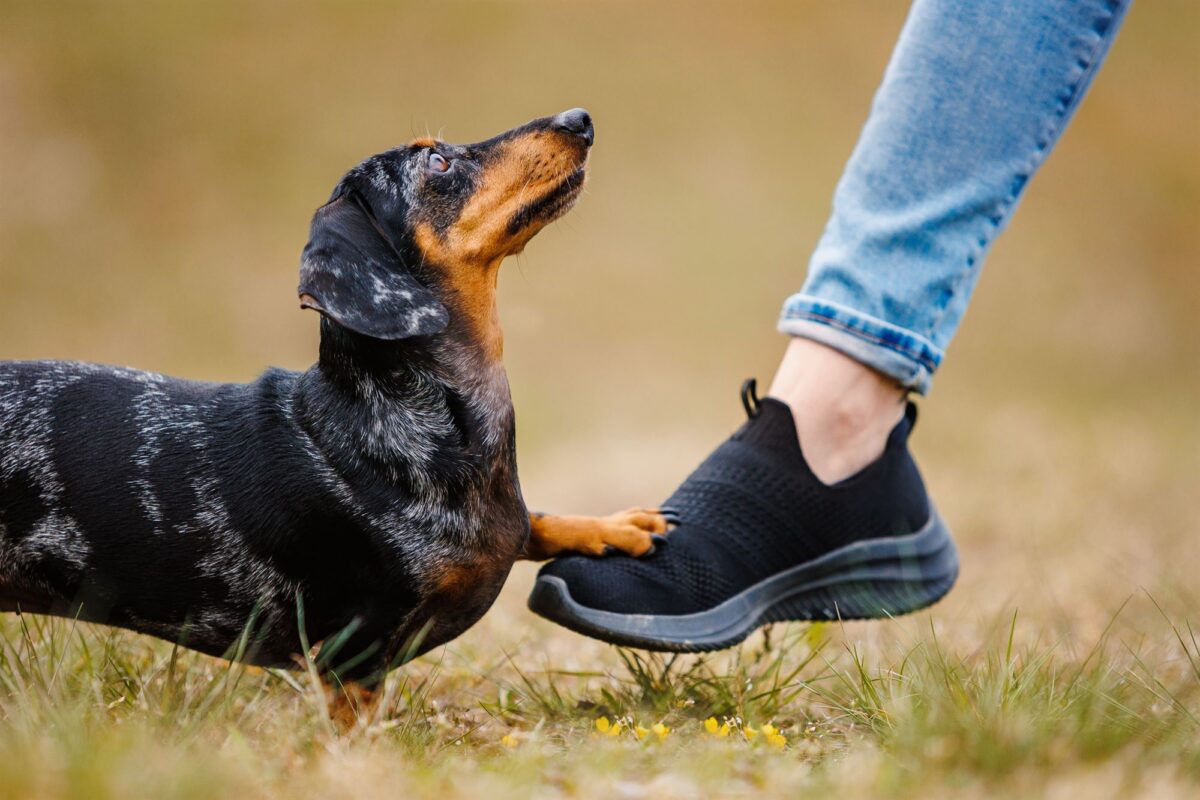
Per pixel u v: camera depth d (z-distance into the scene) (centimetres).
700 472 681
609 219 3441
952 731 498
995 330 3108
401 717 623
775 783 475
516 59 4131
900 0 4566
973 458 1631
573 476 1567
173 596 621
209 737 525
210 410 638
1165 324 3216
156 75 3922
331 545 611
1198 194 3778
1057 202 3784
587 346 2798
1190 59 4484
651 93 4006
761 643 787
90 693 572
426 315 630
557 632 858
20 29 4006
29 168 3547
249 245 3369
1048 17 631
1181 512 1209
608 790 467
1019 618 835
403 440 621
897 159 646
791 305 673
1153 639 744
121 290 3172
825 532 665
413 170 668
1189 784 453
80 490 616
